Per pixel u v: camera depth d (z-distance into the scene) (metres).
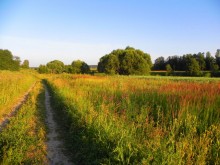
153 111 11.36
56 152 8.52
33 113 14.02
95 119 9.43
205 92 12.31
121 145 6.46
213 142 7.08
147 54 74.06
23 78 37.44
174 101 11.20
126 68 66.31
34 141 8.99
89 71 77.06
